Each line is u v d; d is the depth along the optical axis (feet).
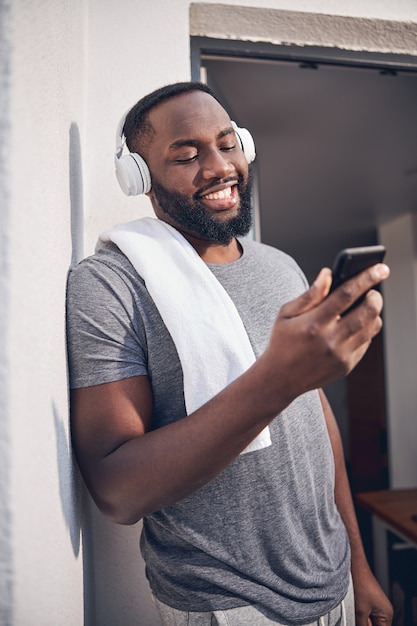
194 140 2.55
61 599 2.02
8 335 1.67
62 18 2.47
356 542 3.23
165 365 2.35
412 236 12.94
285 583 2.44
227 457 1.91
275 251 3.27
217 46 4.02
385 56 4.35
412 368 13.19
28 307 1.76
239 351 2.30
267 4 3.74
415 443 13.21
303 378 1.69
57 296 2.14
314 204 11.96
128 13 3.62
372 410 16.17
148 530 2.63
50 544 1.90
